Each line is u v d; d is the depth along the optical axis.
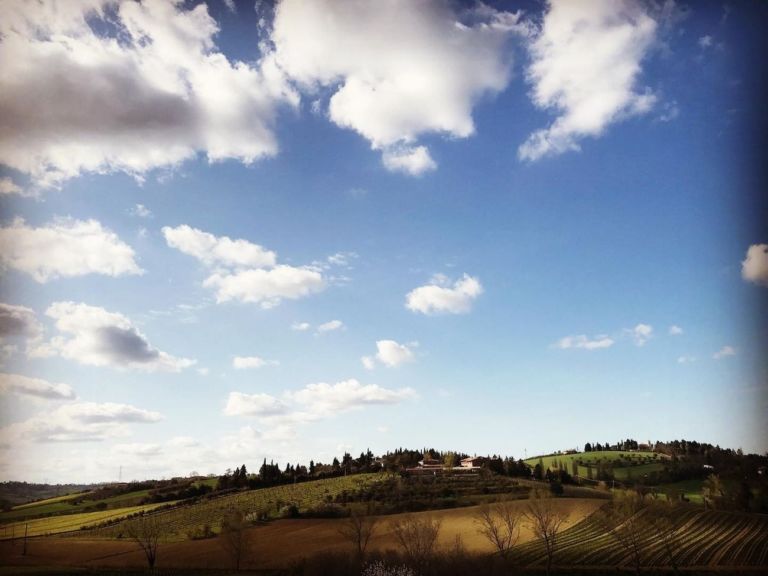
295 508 140.38
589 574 82.44
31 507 193.12
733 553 90.19
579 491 160.25
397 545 101.56
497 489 163.12
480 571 81.75
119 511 175.50
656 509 113.12
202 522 145.25
